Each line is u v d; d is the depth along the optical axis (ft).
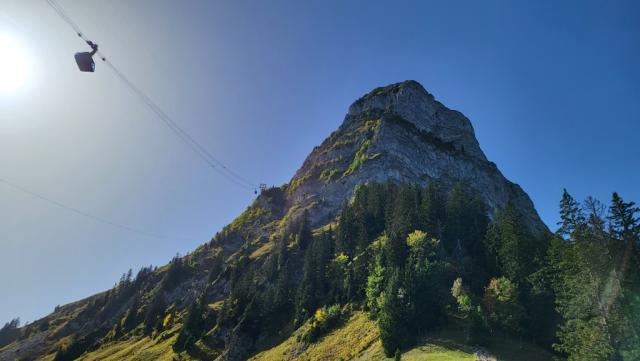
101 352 478.18
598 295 176.24
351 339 272.72
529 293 251.80
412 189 452.35
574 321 181.57
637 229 188.75
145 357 398.83
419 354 206.69
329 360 257.14
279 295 403.34
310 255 417.49
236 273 520.83
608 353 163.94
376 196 471.21
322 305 353.51
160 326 485.56
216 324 421.18
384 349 228.84
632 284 178.50
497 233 315.78
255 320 375.25
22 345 629.10
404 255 313.32
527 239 284.20
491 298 243.60
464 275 293.84
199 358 365.20
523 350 210.38
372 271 327.47
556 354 211.00
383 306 247.09
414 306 244.83
